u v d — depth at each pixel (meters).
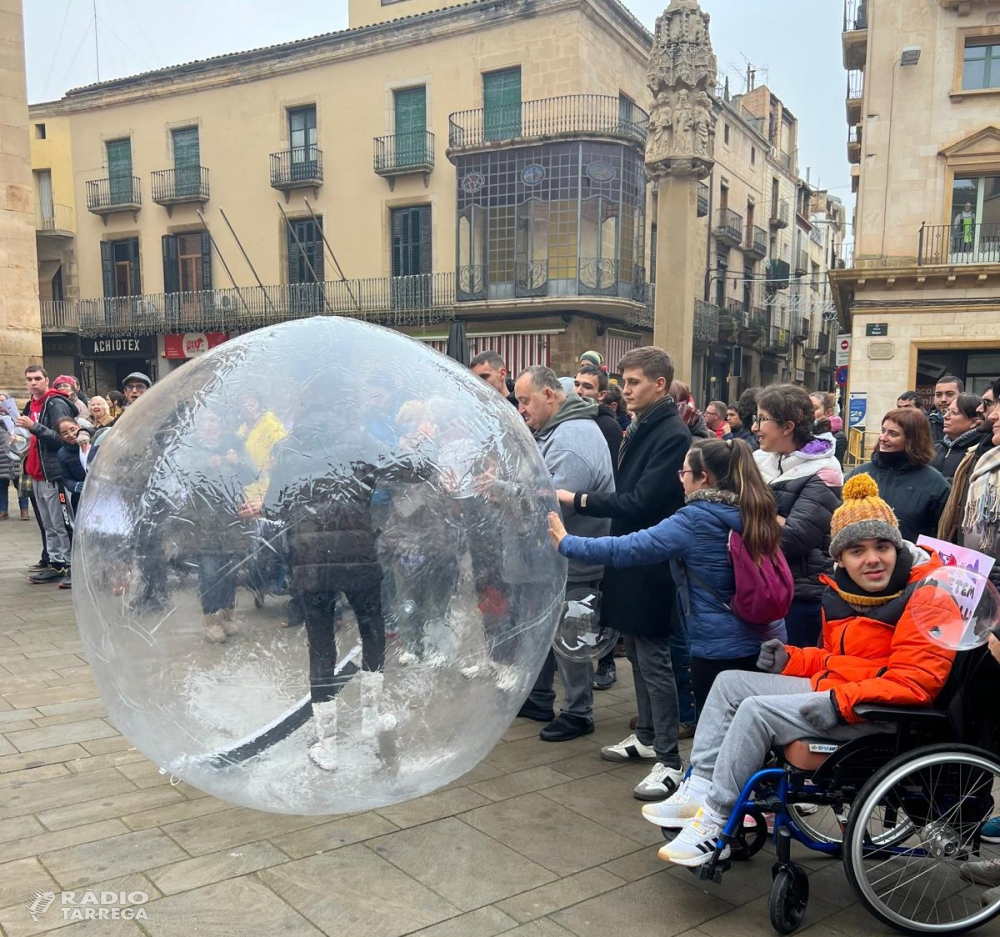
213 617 1.89
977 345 16.64
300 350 2.09
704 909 2.46
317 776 2.00
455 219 20.00
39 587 6.56
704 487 2.93
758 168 29.22
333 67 21.05
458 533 2.03
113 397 9.05
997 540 3.10
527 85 18.88
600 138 18.36
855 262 17.44
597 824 2.96
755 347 30.22
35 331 13.94
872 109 17.05
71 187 25.33
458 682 2.07
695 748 2.67
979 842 2.58
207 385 2.04
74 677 4.38
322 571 1.88
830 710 2.40
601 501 3.25
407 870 2.60
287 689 1.93
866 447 17.22
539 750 3.65
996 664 2.36
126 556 1.92
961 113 16.52
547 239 18.89
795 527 3.27
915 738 2.40
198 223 23.34
